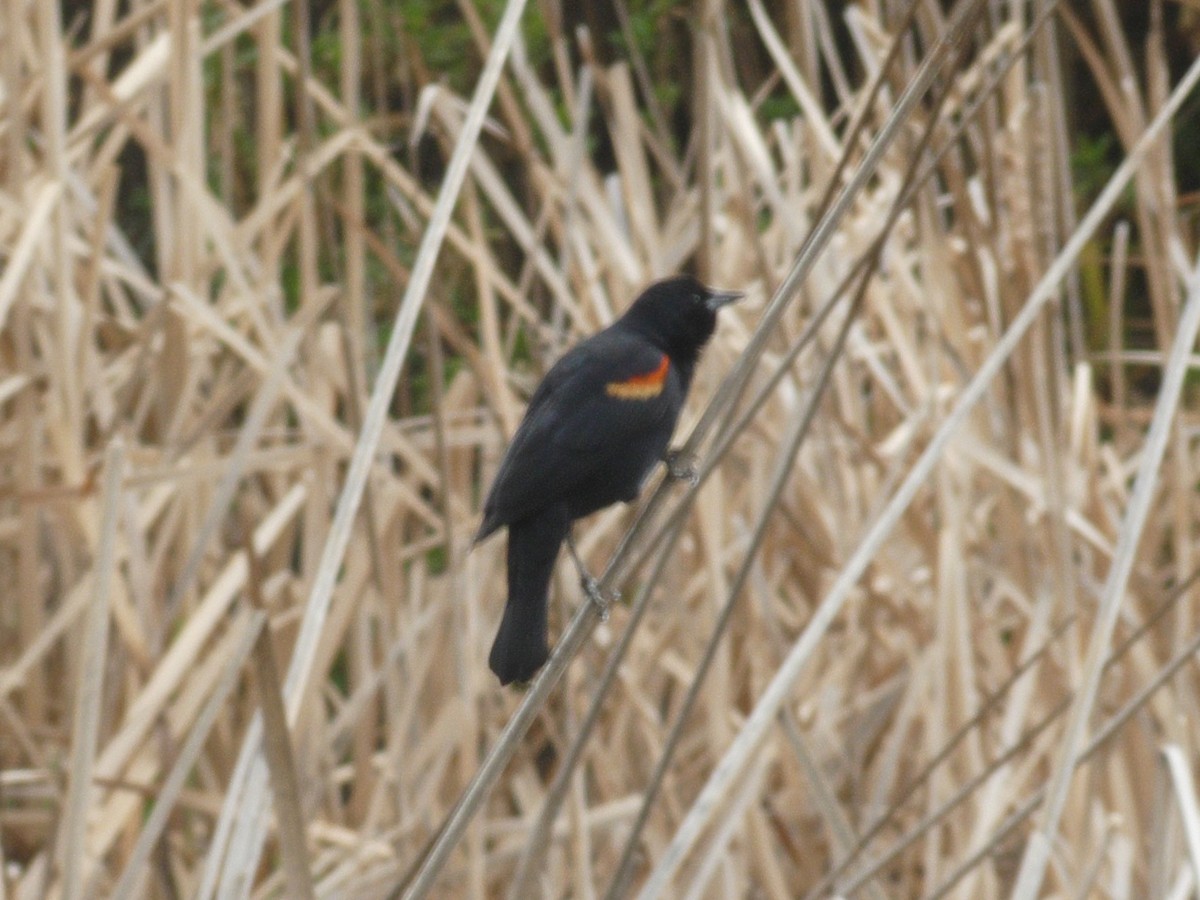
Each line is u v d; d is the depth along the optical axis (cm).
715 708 983
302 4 950
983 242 1052
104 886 902
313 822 971
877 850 1016
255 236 1156
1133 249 2023
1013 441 1097
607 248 1119
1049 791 736
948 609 980
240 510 986
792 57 1230
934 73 666
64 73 966
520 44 1181
